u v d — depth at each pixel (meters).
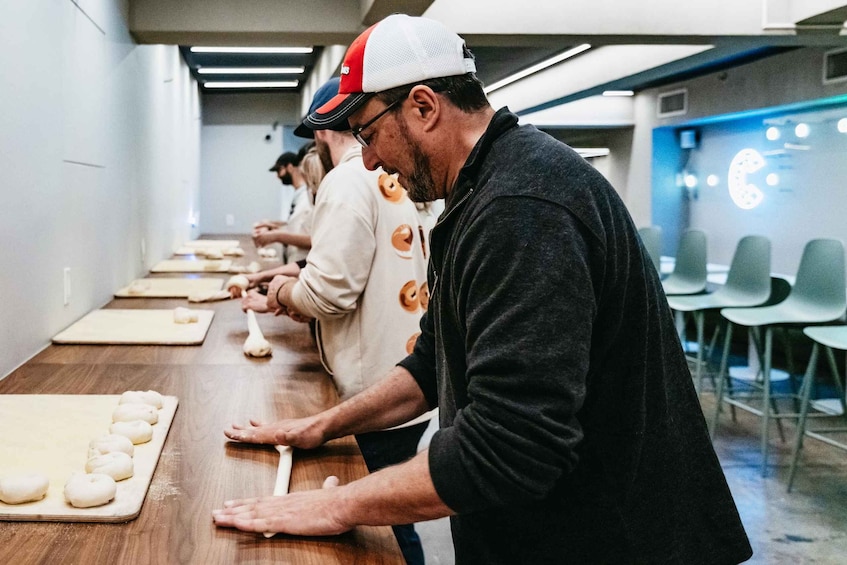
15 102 1.73
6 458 1.09
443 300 0.92
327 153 1.81
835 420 4.20
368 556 0.85
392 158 0.93
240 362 1.79
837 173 5.30
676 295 4.70
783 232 5.93
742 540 1.01
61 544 0.84
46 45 2.00
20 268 1.76
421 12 3.48
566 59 6.52
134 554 0.82
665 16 4.07
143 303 2.75
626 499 0.92
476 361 0.77
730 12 4.09
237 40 3.88
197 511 0.95
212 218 8.84
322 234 1.59
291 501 0.91
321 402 1.45
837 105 5.24
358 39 0.92
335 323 1.67
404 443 1.75
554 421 0.74
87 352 1.89
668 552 0.95
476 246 0.80
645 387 0.91
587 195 0.80
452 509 0.79
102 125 2.74
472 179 0.86
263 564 0.81
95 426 1.25
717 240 6.88
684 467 0.97
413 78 0.87
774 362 5.58
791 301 3.88
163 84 4.65
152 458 1.10
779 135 5.90
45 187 1.98
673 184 7.45
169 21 3.54
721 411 4.36
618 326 0.85
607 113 7.68
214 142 8.74
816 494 3.17
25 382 1.57
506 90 8.23
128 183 3.30
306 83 7.73
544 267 0.75
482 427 0.76
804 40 4.27
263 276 2.68
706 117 6.51
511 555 0.96
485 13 3.99
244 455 1.16
